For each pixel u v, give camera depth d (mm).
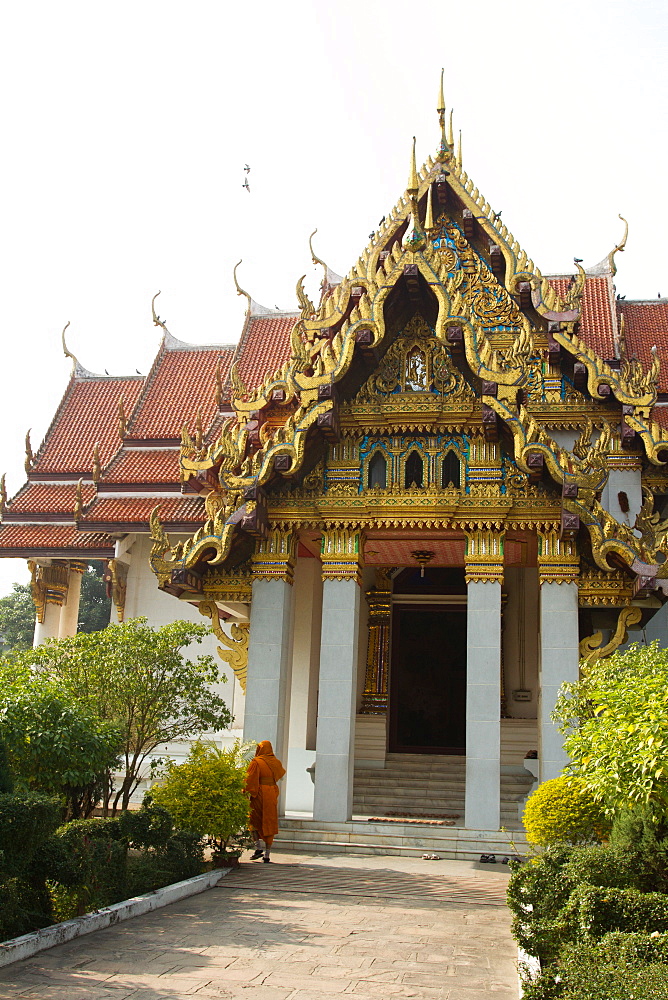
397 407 19641
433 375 19734
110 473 31484
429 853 17266
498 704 18234
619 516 22438
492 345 23547
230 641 20016
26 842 9484
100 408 35719
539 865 9562
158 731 16578
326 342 20031
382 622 27781
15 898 9812
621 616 18844
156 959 9164
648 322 30000
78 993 7891
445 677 27609
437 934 10844
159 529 19391
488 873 15633
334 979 8680
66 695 12531
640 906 7930
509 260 23438
